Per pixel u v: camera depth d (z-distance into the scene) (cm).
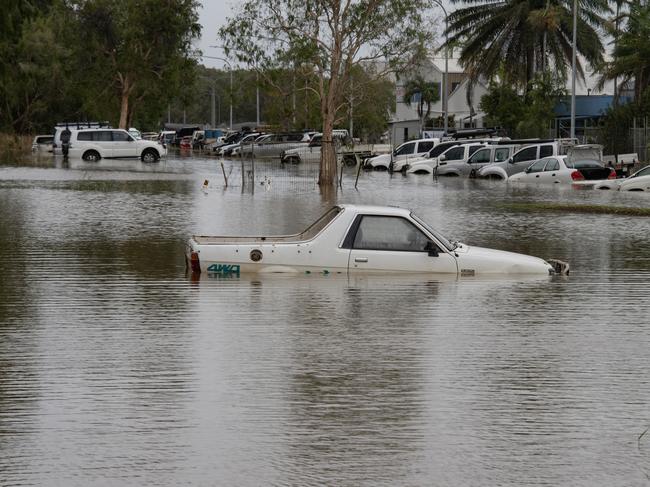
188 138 12388
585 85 8862
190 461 905
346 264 1891
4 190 4456
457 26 8119
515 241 2636
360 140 10081
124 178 5503
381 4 5288
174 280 1870
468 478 872
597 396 1112
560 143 5619
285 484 855
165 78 10956
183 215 3266
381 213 1900
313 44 5266
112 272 1980
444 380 1170
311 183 5303
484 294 1741
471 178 5922
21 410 1046
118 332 1419
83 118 12238
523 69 8088
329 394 1110
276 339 1374
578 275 1997
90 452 926
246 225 2928
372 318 1520
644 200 4112
